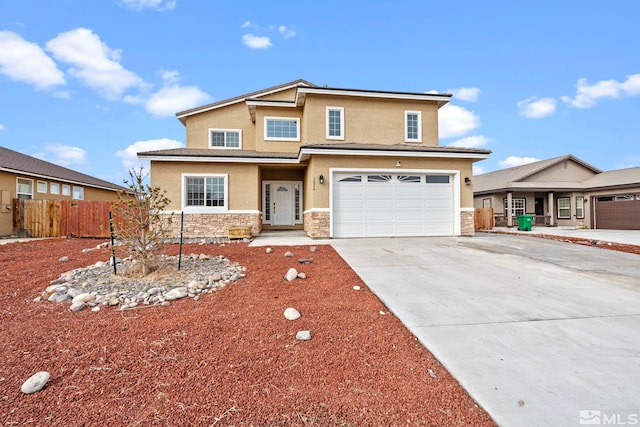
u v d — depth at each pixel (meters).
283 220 15.76
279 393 2.58
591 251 9.38
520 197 23.33
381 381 2.78
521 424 2.25
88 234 13.74
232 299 4.87
